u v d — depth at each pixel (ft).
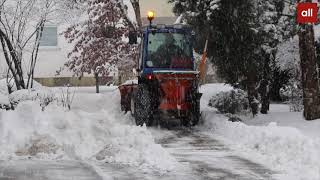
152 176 28.09
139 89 46.55
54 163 31.35
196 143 38.58
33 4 60.39
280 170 29.32
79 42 70.59
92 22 69.87
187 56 48.34
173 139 40.55
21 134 34.63
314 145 31.37
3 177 27.48
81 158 32.78
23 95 51.11
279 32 49.70
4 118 36.09
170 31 48.80
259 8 49.08
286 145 33.22
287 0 51.96
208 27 48.19
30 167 30.04
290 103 62.03
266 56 51.31
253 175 28.25
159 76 45.32
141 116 46.03
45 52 98.48
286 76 64.95
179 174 28.58
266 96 52.47
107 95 59.82
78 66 72.59
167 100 45.29
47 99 51.44
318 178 26.68
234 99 52.80
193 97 45.91
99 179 27.35
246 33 48.52
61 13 63.62
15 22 59.57
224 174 28.53
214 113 49.39
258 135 37.04
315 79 44.57
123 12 69.10
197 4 48.16
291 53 56.85
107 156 32.58
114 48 69.51
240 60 49.55
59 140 34.40
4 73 72.23
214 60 50.65
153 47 48.47
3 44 58.34
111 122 39.34
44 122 36.04
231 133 41.11
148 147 33.35
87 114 40.34
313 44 44.50
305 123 43.14
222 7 47.91
